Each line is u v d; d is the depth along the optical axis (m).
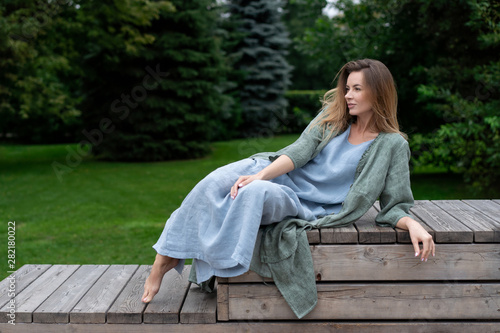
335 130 2.14
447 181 6.99
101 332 1.97
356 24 6.84
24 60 8.12
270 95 16.17
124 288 2.24
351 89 2.02
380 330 1.92
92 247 4.05
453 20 5.36
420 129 6.66
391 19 6.43
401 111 6.65
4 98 9.20
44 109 9.68
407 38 6.28
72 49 9.93
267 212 1.86
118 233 4.54
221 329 1.94
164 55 10.23
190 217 1.92
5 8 7.86
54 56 9.07
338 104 2.13
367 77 1.99
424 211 2.32
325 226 1.94
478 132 5.09
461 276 1.89
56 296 2.14
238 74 15.76
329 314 1.92
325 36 7.12
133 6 8.95
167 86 10.30
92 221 5.10
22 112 8.73
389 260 1.89
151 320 1.95
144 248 4.01
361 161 2.03
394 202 1.99
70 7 9.17
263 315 1.92
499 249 1.87
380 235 1.89
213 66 11.24
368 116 2.07
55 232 4.62
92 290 2.21
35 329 1.97
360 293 1.91
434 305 1.90
